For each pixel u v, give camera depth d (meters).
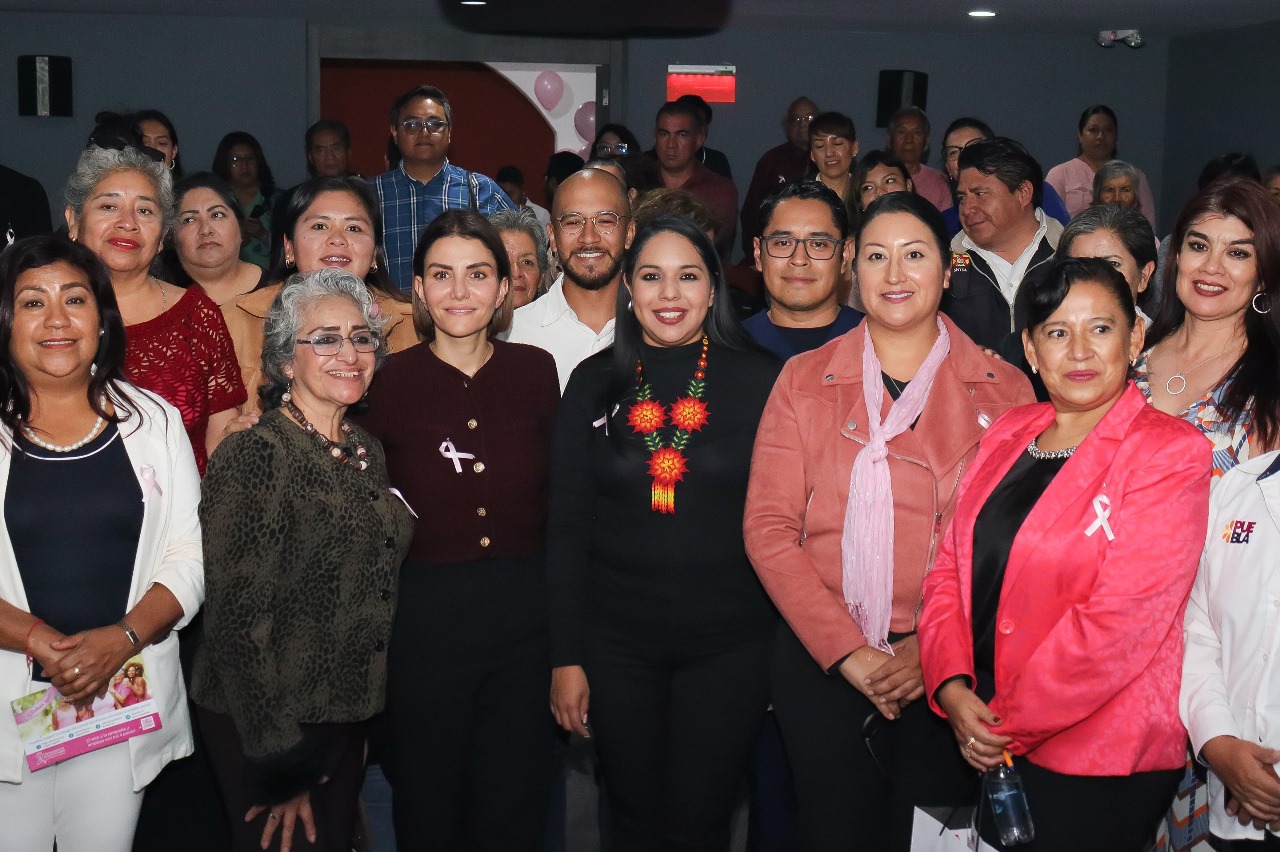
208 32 9.73
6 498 2.70
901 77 10.05
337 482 2.75
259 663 2.65
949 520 2.74
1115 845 2.46
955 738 2.78
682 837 2.99
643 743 3.00
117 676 2.73
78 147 9.71
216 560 2.65
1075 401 2.49
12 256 2.71
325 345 2.75
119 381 2.88
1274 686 2.48
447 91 10.39
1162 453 2.42
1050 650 2.42
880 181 5.37
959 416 2.79
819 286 3.34
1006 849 2.49
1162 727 2.44
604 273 3.60
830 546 2.83
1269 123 9.00
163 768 3.09
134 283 3.26
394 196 5.52
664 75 10.18
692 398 3.00
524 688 3.08
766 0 8.53
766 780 3.45
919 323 2.83
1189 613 2.65
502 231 4.09
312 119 9.93
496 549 3.05
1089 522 2.43
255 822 2.79
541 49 10.13
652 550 2.95
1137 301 3.58
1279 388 2.62
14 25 9.55
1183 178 10.16
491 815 3.09
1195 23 9.33
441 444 3.03
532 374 3.19
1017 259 4.48
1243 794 2.43
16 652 2.69
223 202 4.18
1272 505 2.51
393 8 9.13
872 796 2.84
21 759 2.68
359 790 2.96
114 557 2.77
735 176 10.27
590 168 3.70
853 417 2.83
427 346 3.14
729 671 2.97
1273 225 2.67
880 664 2.71
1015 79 10.29
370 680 2.80
